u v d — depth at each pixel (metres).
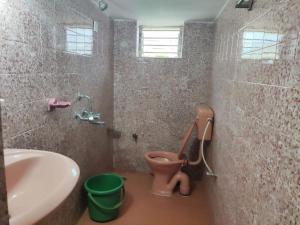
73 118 1.83
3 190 0.41
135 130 2.94
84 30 1.93
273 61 0.84
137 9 2.22
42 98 1.38
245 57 1.22
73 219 1.91
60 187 0.75
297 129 0.64
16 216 0.58
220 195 1.69
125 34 2.75
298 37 0.66
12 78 1.11
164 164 2.37
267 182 0.84
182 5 2.04
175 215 2.15
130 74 2.83
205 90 2.78
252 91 1.07
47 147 1.45
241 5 1.17
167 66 2.77
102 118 2.50
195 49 2.71
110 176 2.29
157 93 2.84
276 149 0.78
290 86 0.70
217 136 1.98
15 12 1.11
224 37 1.95
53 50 1.47
